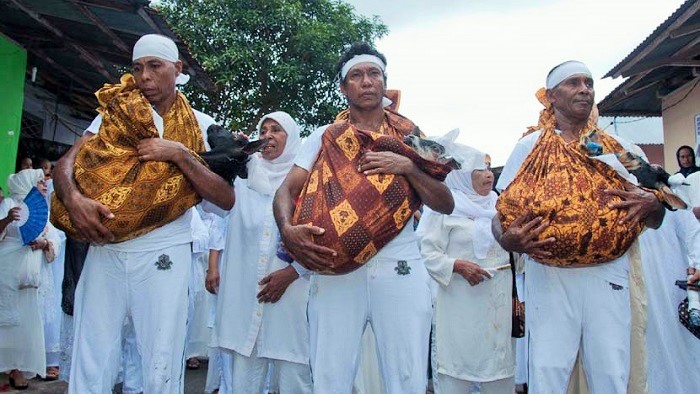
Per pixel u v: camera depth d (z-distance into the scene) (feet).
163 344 10.33
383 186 9.46
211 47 45.11
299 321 13.60
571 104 11.18
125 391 15.80
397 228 9.57
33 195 19.01
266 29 46.70
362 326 10.03
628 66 28.84
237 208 14.71
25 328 19.31
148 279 10.37
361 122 10.63
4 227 18.75
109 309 10.48
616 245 9.95
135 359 15.81
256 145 10.92
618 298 10.43
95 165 9.90
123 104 9.93
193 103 48.08
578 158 10.38
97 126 10.85
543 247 10.13
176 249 10.64
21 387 19.58
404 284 9.88
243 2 45.80
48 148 30.55
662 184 10.23
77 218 9.66
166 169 10.03
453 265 14.42
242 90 48.03
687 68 30.94
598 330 10.36
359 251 9.29
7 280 18.95
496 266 14.70
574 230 9.89
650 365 14.99
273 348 13.64
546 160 10.49
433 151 9.77
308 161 10.52
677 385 14.94
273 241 14.11
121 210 9.80
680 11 23.21
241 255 14.43
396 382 9.86
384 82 10.68
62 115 33.65
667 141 35.53
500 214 10.64
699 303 14.60
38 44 24.08
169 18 44.32
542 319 10.77
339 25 48.93
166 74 10.67
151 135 10.02
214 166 10.67
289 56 47.78
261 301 13.60
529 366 10.89
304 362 13.58
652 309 14.97
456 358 14.70
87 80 29.73
